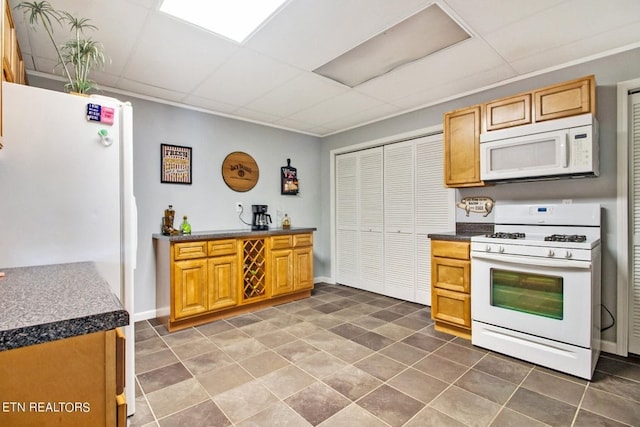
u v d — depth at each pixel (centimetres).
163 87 292
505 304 233
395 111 368
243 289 329
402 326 292
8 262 135
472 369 211
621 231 228
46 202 143
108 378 75
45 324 65
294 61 243
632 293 228
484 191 303
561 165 222
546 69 259
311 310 341
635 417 160
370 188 417
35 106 140
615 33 208
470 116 276
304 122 409
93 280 108
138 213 308
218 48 223
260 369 212
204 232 334
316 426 156
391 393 184
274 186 421
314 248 470
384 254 401
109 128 158
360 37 209
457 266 265
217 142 365
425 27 199
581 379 197
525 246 219
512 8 180
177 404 174
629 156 228
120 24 193
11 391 68
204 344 253
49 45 218
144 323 302
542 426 155
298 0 171
